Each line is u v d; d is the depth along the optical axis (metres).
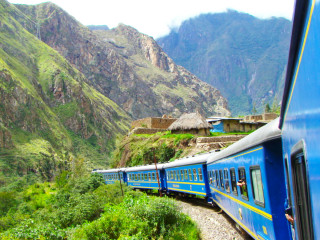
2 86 167.38
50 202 38.62
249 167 9.34
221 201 16.86
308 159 3.96
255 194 8.97
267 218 7.84
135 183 37.28
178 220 15.91
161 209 15.66
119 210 16.67
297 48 4.12
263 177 7.67
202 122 54.72
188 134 54.00
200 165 21.56
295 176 5.27
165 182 30.53
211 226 16.02
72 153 186.88
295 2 3.50
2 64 182.62
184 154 50.31
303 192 4.72
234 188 12.50
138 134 70.06
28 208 38.28
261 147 7.69
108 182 46.84
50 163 150.25
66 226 21.70
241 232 13.45
